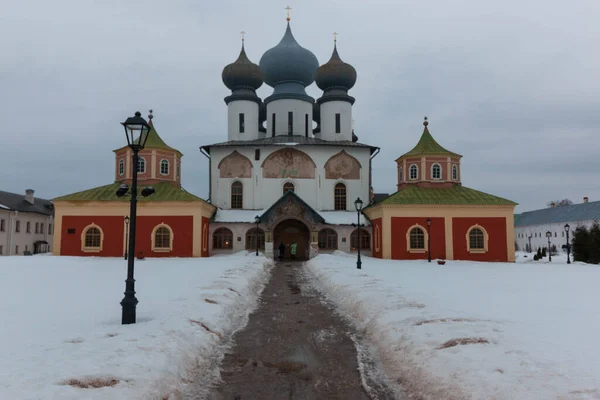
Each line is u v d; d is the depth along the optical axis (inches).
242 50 1831.9
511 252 1387.8
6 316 405.7
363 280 681.6
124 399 219.6
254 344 386.6
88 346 291.9
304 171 1658.5
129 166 1498.5
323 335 418.6
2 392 208.8
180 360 295.7
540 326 354.0
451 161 1530.5
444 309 421.4
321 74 1800.0
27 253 1972.2
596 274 910.4
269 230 1480.1
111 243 1381.6
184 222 1381.6
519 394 215.2
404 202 1391.5
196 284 629.3
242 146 1643.7
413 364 294.4
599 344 295.4
